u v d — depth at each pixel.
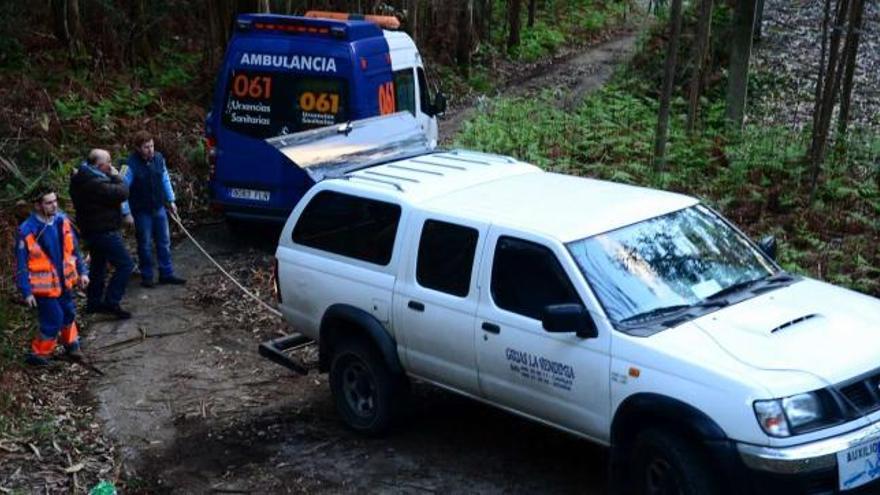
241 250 12.80
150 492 6.89
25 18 19.19
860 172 13.05
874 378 5.29
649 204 6.63
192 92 19.06
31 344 9.66
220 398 8.49
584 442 7.18
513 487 6.52
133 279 11.88
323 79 12.04
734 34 16.05
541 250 6.15
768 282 6.29
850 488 5.05
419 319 6.80
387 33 13.52
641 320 5.79
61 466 7.31
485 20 30.78
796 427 4.99
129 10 20.22
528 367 6.14
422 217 6.89
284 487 6.81
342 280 7.35
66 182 13.73
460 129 19.48
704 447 5.27
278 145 8.43
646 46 24.31
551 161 14.73
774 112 19.78
